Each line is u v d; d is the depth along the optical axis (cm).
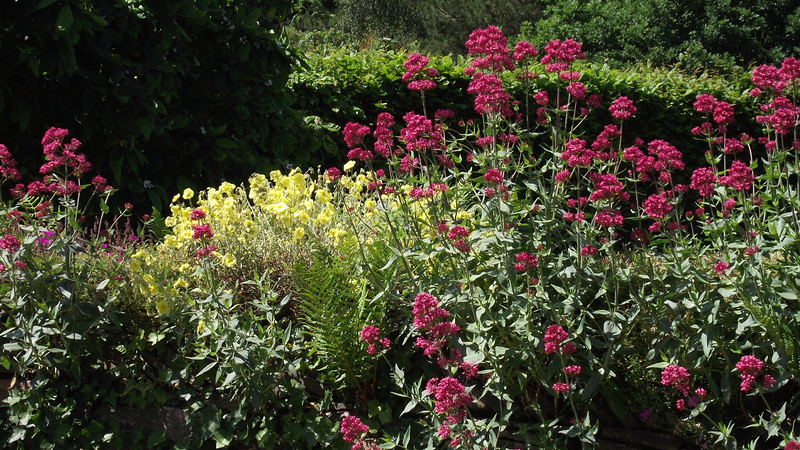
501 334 312
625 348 297
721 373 305
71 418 357
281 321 363
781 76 331
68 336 330
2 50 453
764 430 296
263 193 415
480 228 315
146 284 346
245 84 555
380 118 334
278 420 342
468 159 342
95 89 475
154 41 503
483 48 347
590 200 317
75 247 341
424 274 337
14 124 484
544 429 296
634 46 1745
